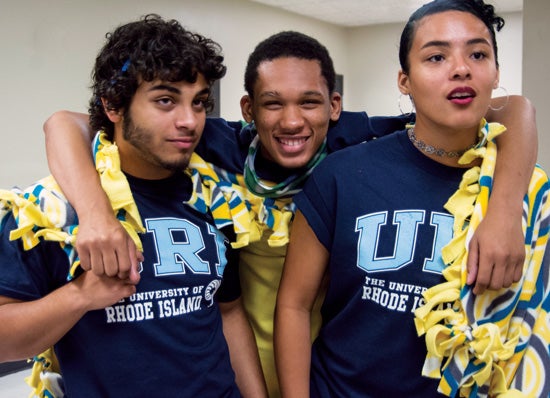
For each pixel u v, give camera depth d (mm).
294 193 1180
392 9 7000
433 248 941
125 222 933
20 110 3928
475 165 978
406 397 957
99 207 869
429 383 944
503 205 889
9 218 911
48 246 924
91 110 1033
